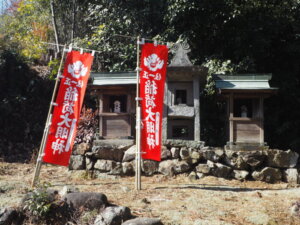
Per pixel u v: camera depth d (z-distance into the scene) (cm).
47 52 1491
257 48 1106
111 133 802
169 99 795
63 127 656
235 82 802
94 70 1296
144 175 780
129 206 534
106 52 1176
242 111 814
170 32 1116
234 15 1041
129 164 783
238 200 595
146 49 683
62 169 861
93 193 509
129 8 1199
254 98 806
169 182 738
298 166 828
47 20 1522
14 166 877
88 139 998
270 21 1103
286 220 505
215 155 780
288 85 1109
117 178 767
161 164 777
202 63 1104
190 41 1116
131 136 798
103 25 1165
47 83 1322
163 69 684
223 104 1056
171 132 809
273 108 1157
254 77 805
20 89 1288
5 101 1190
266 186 736
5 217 458
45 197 481
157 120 669
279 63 1198
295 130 1098
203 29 1123
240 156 774
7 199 543
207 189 673
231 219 498
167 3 1138
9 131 1161
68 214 477
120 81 798
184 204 557
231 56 1140
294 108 1140
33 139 1179
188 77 796
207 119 1069
